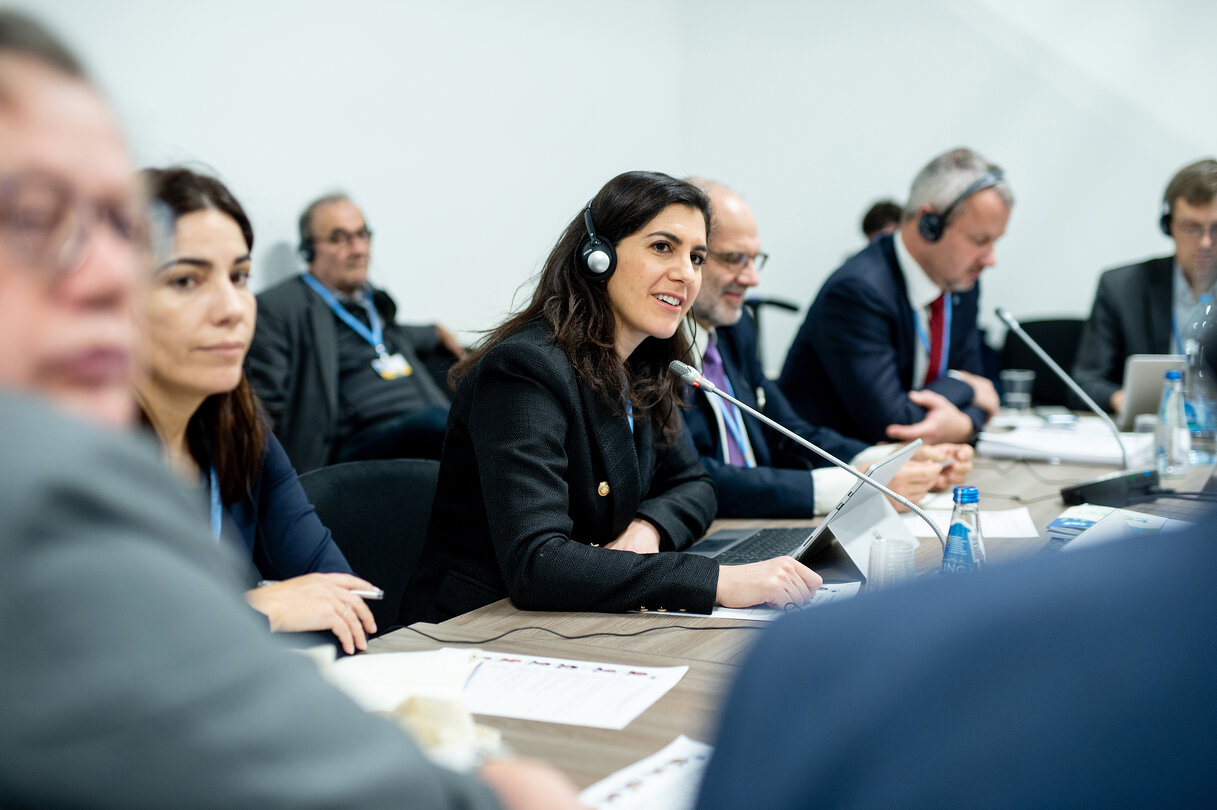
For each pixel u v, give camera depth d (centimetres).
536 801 53
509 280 442
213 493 138
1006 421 284
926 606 36
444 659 105
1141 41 441
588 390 150
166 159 127
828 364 257
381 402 348
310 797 39
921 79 486
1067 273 465
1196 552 36
